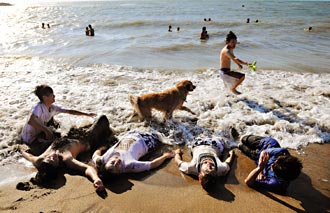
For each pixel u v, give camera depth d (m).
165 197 3.67
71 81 8.20
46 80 8.23
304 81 8.48
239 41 14.77
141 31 18.89
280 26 21.69
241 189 3.87
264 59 11.12
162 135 5.25
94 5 56.91
